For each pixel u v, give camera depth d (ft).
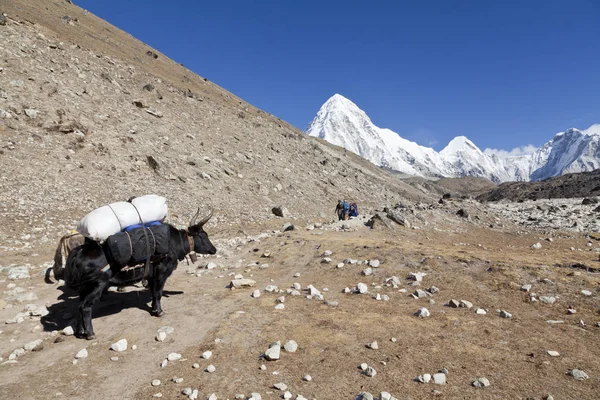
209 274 36.86
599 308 24.07
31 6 171.32
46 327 24.03
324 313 25.23
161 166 86.74
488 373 17.37
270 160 131.44
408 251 37.99
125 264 22.56
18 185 59.11
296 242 44.83
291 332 22.24
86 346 21.21
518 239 64.64
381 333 21.90
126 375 18.06
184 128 117.29
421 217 73.51
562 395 15.44
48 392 16.53
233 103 214.90
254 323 23.71
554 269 30.81
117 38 225.76
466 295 28.25
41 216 53.67
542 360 18.38
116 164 79.87
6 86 79.97
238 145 127.95
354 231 58.08
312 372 17.84
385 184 270.87
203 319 24.90
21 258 39.75
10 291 30.09
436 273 32.55
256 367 18.43
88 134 83.25
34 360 19.56
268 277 35.29
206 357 19.35
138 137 94.27
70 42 135.33
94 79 110.73
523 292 27.61
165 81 160.25
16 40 101.19
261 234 56.85
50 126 76.79
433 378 16.84
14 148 66.64
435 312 25.16
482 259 33.88
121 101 108.27
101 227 22.45
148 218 24.53
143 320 24.85
